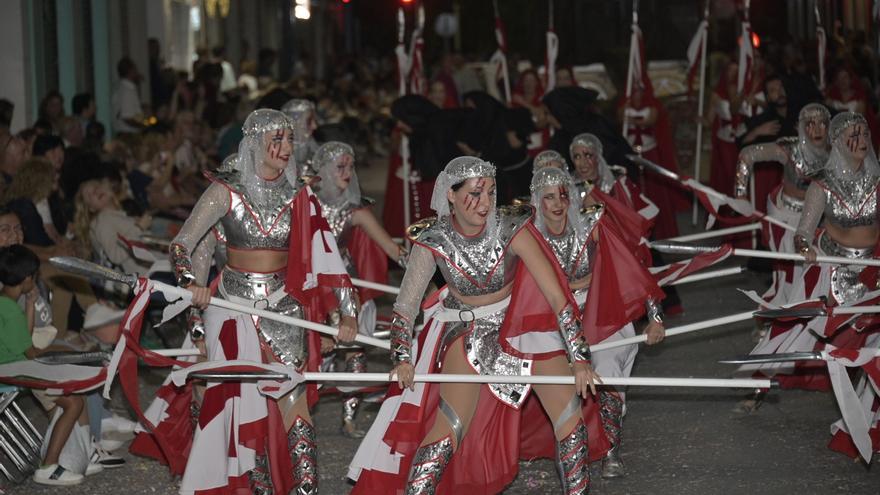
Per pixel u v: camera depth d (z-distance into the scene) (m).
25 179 8.01
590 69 18.84
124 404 7.48
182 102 17.62
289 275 5.28
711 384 4.98
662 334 5.72
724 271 6.84
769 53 16.95
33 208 7.79
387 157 25.88
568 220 5.77
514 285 4.93
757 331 8.52
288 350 5.31
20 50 12.59
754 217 8.20
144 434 5.82
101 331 6.92
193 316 5.35
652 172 12.12
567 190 5.67
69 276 7.55
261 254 5.30
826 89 13.42
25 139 9.91
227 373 4.97
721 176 13.60
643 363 8.09
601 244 5.76
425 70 23.81
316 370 5.48
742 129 13.35
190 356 5.63
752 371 6.99
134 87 15.54
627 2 20.45
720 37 20.30
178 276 5.11
